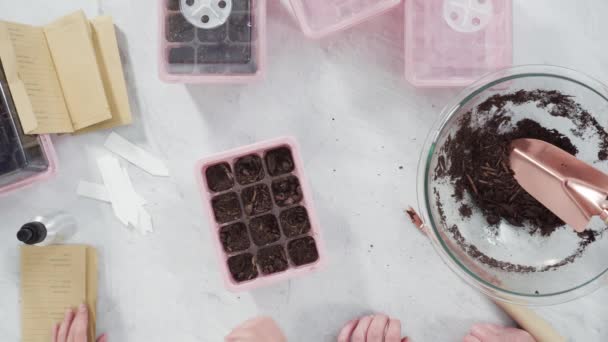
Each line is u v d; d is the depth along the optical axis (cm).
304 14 105
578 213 93
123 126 111
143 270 112
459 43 106
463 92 101
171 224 111
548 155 97
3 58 103
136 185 111
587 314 110
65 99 108
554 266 105
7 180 106
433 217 102
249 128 111
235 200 104
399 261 111
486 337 108
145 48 110
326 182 111
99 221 111
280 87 111
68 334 110
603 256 104
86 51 107
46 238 109
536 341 108
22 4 110
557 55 110
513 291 103
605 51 110
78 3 110
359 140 111
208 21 101
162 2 101
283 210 104
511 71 100
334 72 111
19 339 112
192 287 112
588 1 110
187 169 111
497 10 105
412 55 106
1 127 104
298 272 101
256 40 102
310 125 111
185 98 111
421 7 106
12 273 112
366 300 112
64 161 111
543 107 102
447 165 102
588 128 102
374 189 111
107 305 112
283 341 108
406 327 112
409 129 111
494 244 105
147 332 112
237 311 112
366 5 104
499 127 103
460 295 111
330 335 112
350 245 111
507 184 103
